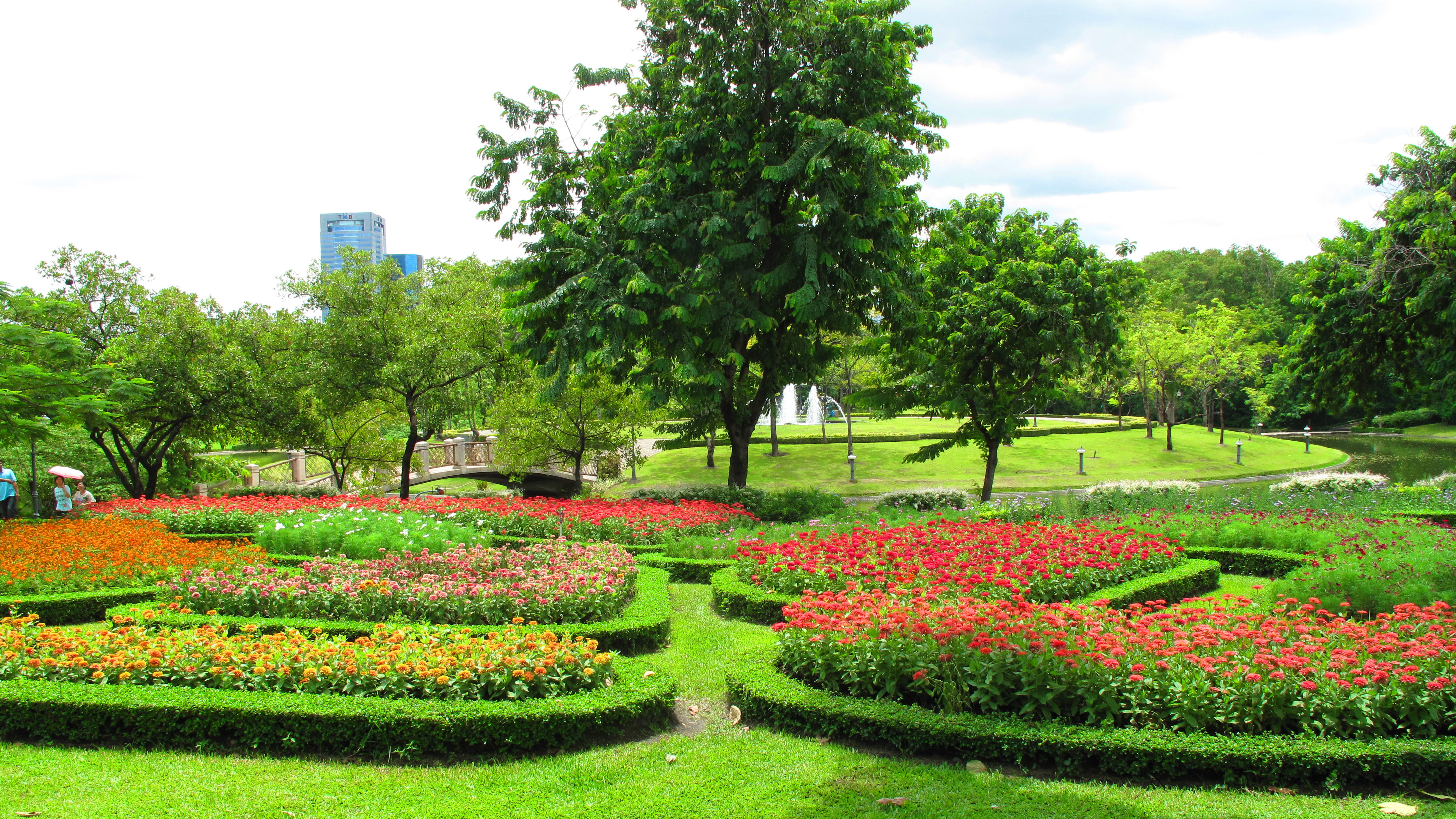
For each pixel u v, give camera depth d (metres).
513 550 10.21
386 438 25.05
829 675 5.63
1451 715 4.69
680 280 12.82
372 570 8.20
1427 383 20.67
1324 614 6.92
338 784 4.54
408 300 20.17
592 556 8.95
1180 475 27.03
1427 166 17.20
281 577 8.13
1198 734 4.67
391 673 5.38
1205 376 33.88
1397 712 4.80
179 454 21.66
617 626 7.14
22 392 13.47
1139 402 54.78
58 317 17.75
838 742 5.13
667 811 4.21
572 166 14.39
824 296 12.73
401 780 4.60
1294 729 4.78
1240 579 10.27
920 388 17.47
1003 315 16.11
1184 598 9.12
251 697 5.18
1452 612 6.54
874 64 12.23
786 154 12.77
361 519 11.17
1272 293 55.69
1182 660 5.09
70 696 5.20
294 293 20.23
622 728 5.25
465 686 5.32
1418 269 16.75
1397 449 37.38
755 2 12.10
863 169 11.85
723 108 12.64
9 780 4.51
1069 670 5.01
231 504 14.65
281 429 19.77
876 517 13.28
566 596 7.39
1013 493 23.94
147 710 5.07
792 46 12.40
